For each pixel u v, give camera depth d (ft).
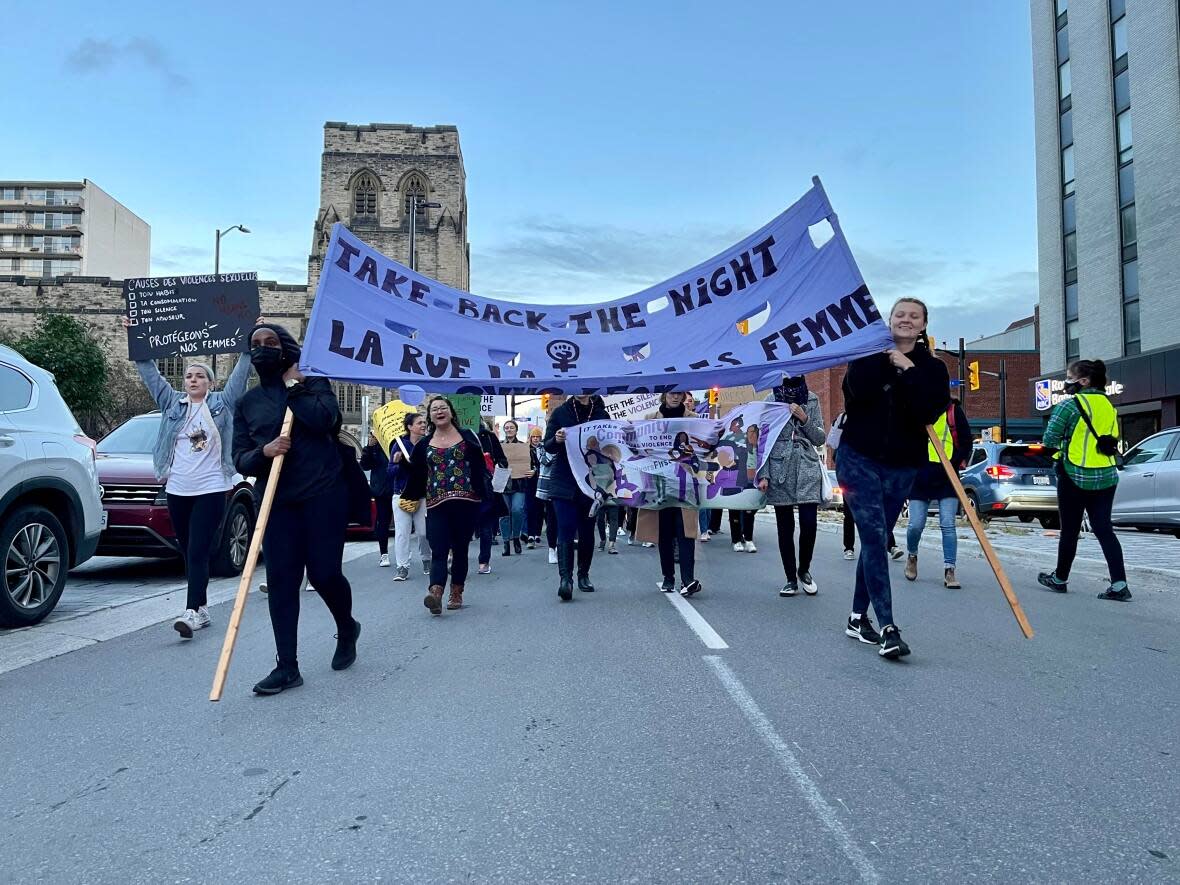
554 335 21.36
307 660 17.66
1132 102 94.89
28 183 340.39
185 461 20.86
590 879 8.48
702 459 24.49
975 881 8.35
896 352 16.52
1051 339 110.52
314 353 18.95
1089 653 17.56
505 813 10.01
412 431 30.25
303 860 8.94
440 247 199.72
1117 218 98.27
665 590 26.05
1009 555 35.29
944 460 16.63
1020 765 11.33
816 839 9.26
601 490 24.52
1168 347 89.10
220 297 23.31
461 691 15.15
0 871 8.80
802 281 20.47
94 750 12.34
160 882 8.53
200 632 20.80
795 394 24.39
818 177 20.36
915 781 10.82
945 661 16.93
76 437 23.35
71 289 192.95
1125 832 9.35
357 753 12.07
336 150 199.62
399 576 30.32
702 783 10.82
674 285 21.58
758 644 18.54
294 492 15.57
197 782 11.09
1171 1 89.15
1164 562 30.30
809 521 24.91
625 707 14.06
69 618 22.11
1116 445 24.17
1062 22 108.99
